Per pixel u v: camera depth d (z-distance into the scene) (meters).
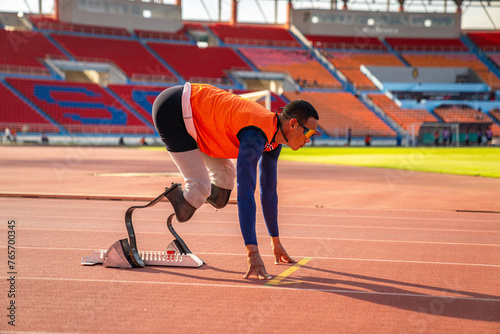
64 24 43.53
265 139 3.46
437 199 8.88
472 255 4.54
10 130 33.88
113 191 9.41
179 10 47.94
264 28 51.44
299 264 4.12
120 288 3.36
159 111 3.66
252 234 3.53
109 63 40.78
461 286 3.49
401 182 11.83
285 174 14.12
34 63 38.66
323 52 48.56
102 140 36.25
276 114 3.54
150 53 44.16
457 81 47.72
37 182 11.06
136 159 20.59
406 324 2.73
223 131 3.54
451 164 18.73
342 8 52.25
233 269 3.92
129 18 46.00
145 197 8.45
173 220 6.46
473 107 43.59
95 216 6.68
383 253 4.59
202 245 4.88
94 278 3.61
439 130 40.62
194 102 3.63
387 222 6.48
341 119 41.38
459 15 51.94
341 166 17.72
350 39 50.97
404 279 3.67
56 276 3.65
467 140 40.25
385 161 20.70
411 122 42.00
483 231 5.87
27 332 2.57
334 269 3.96
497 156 24.48
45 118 35.31
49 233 5.42
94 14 44.78
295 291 3.32
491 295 3.28
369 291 3.34
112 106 37.91
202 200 3.75
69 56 40.53
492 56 50.34
